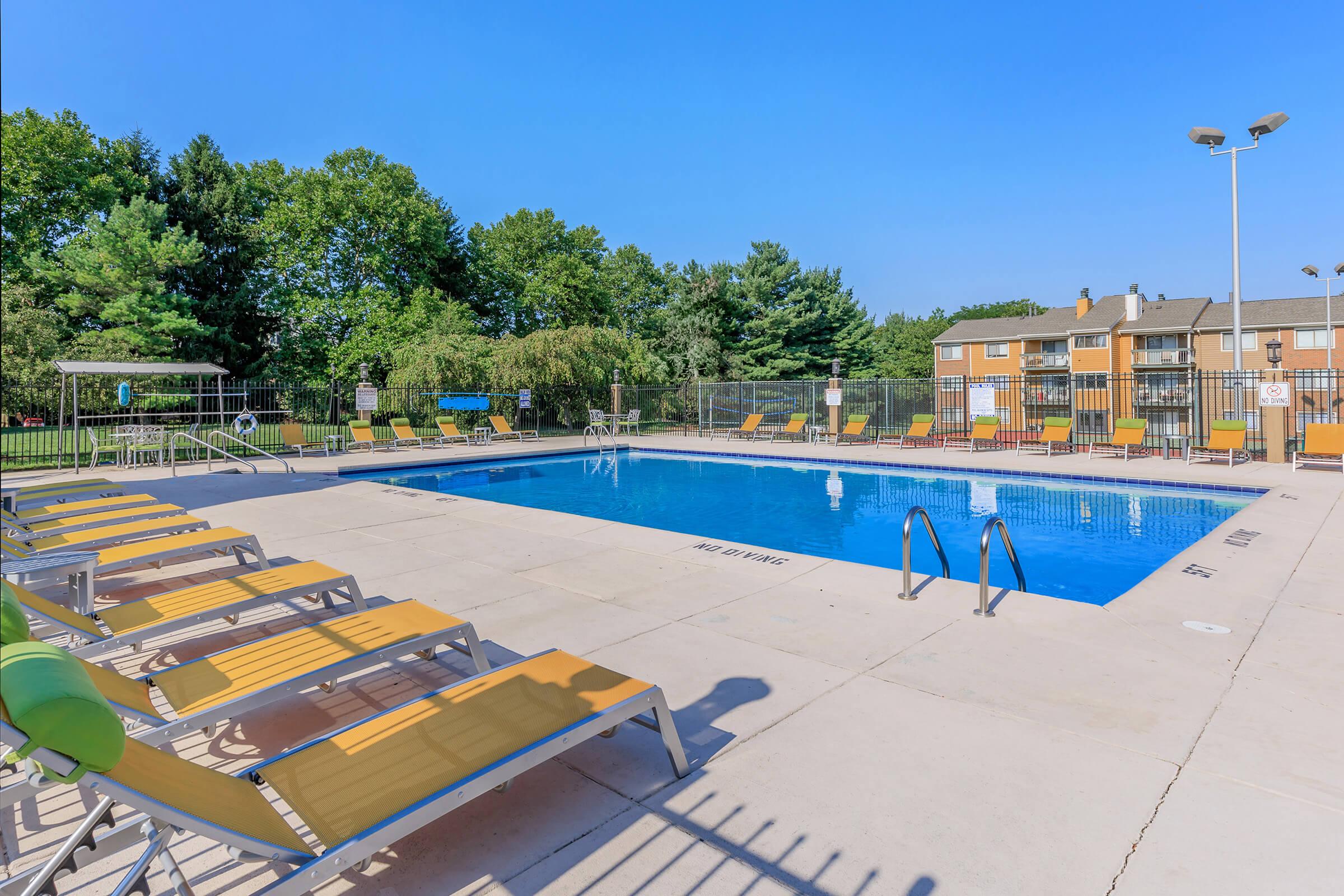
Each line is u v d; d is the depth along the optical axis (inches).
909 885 87.4
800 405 1251.8
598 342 1080.8
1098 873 89.0
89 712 57.6
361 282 1401.3
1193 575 227.9
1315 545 268.1
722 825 100.6
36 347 896.9
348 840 76.5
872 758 117.9
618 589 219.8
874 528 385.1
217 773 86.2
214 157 1370.6
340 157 1358.3
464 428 959.6
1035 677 149.7
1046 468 530.3
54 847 97.4
